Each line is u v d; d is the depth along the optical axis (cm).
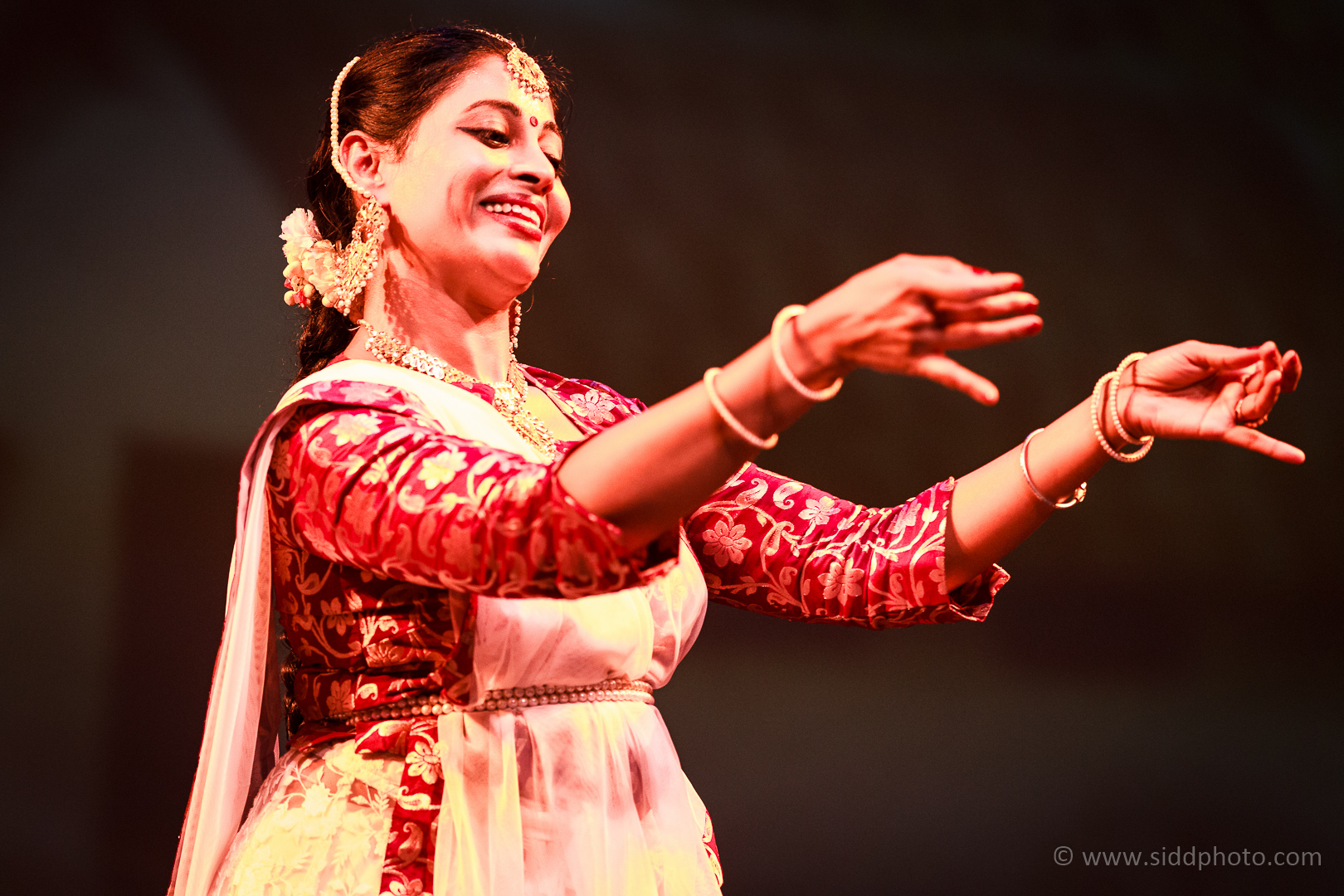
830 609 287
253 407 656
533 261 278
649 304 788
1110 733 854
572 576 188
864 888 784
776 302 814
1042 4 914
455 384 275
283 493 235
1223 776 866
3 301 619
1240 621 901
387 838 229
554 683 246
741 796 779
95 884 601
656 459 183
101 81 646
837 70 858
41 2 636
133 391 637
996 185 886
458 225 274
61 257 632
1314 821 865
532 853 232
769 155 829
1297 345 937
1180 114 938
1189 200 931
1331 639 913
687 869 251
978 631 846
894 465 850
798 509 300
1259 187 945
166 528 634
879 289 175
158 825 614
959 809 815
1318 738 883
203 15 671
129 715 617
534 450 272
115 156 646
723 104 823
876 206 850
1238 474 924
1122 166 920
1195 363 242
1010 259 886
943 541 274
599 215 786
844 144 850
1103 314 905
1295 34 963
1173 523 905
